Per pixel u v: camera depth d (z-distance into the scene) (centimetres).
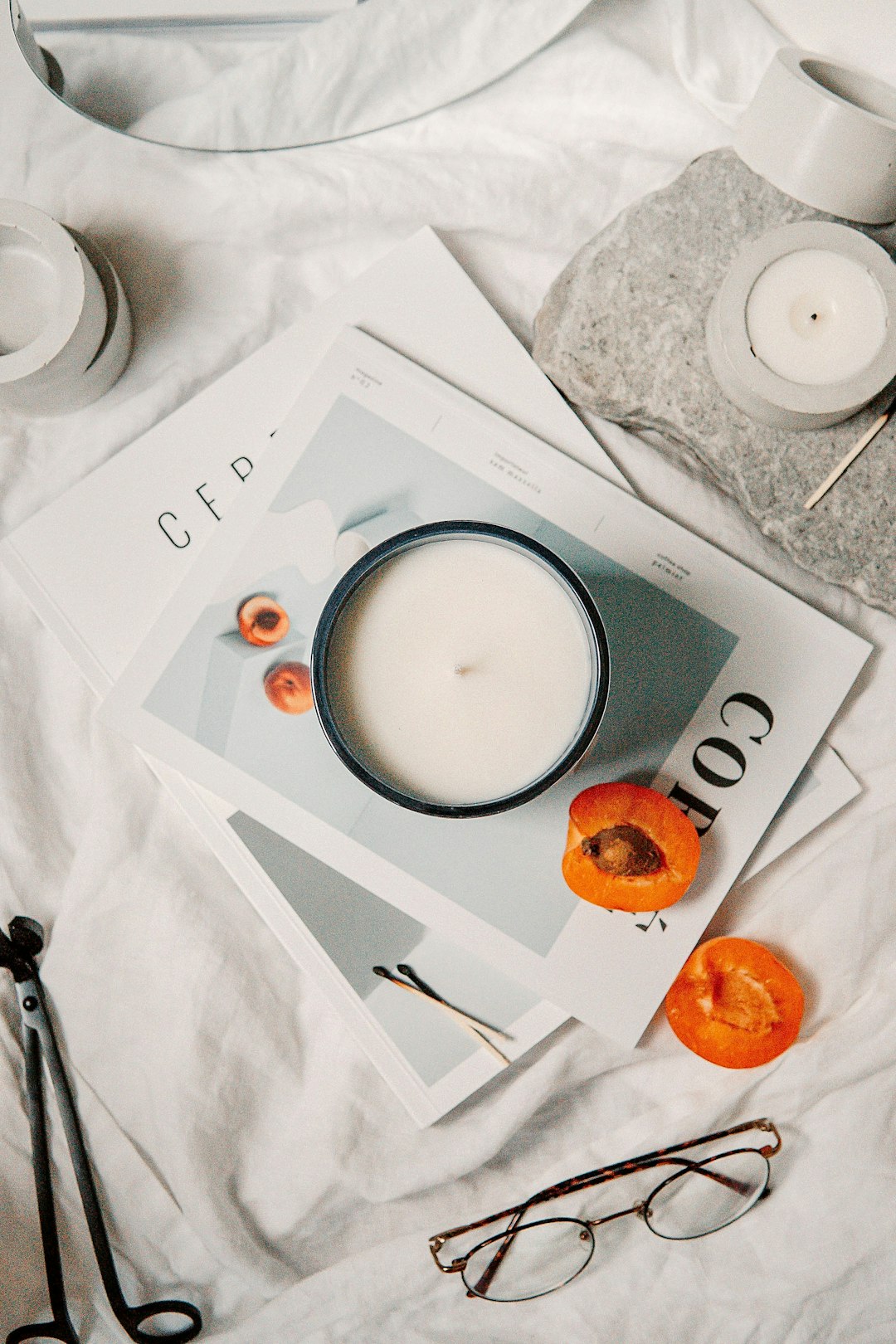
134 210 62
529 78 62
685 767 60
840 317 57
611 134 62
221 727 60
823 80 58
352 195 62
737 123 60
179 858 62
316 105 61
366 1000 61
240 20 58
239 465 61
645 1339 63
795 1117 62
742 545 61
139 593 61
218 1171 62
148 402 62
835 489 59
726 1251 63
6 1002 63
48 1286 62
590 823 56
